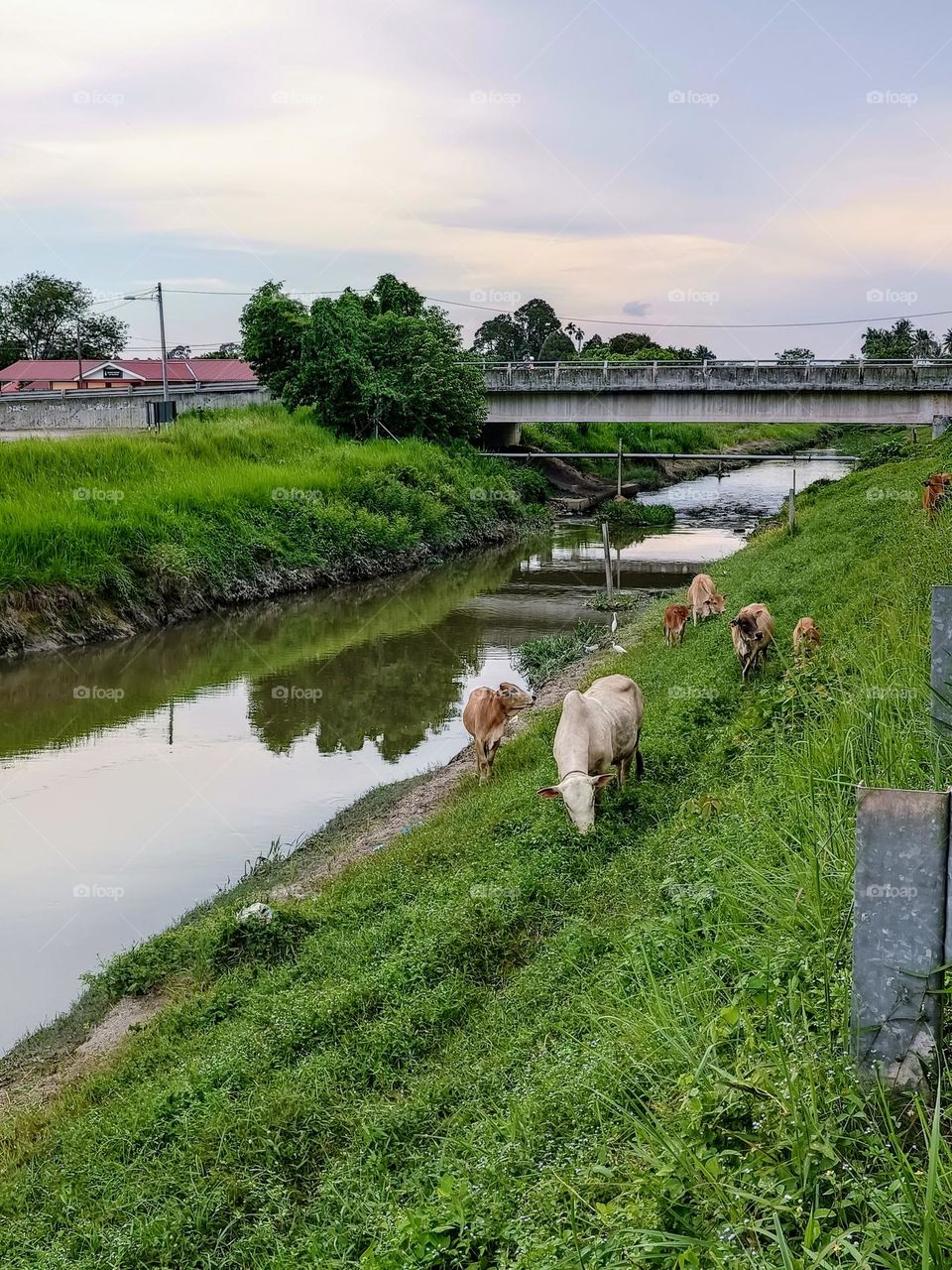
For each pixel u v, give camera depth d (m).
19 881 13.18
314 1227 6.13
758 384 44.66
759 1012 5.44
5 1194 7.25
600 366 47.28
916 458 33.38
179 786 16.48
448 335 49.34
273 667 23.95
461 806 12.84
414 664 24.05
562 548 41.16
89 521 28.03
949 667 7.22
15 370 85.31
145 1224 6.47
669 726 12.45
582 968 7.70
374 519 36.31
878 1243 3.68
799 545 22.11
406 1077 7.43
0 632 24.31
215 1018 9.23
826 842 6.50
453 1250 5.09
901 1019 4.46
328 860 13.18
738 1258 3.88
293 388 46.19
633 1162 4.91
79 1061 9.36
